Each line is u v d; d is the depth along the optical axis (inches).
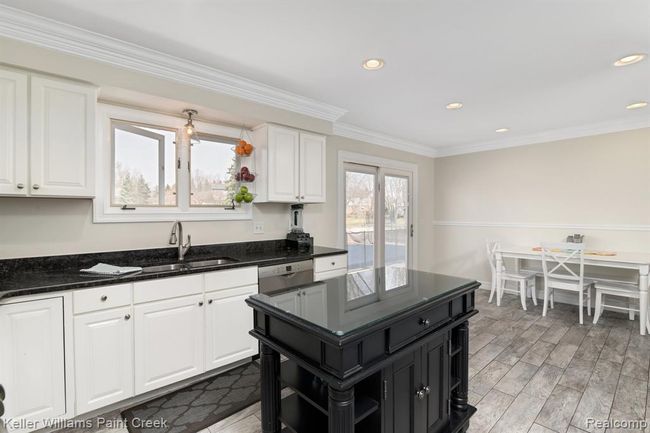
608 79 104.4
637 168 148.2
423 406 60.6
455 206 211.0
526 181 181.0
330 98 122.6
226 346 95.2
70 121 78.6
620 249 152.7
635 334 126.0
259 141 122.3
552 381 92.6
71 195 79.0
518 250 162.7
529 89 113.0
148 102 96.7
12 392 64.5
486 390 88.4
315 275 120.1
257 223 128.8
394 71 99.0
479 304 167.8
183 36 79.5
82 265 90.4
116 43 81.0
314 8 68.5
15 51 71.3
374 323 48.2
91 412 76.5
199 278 89.7
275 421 61.1
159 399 83.8
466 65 95.0
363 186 176.6
